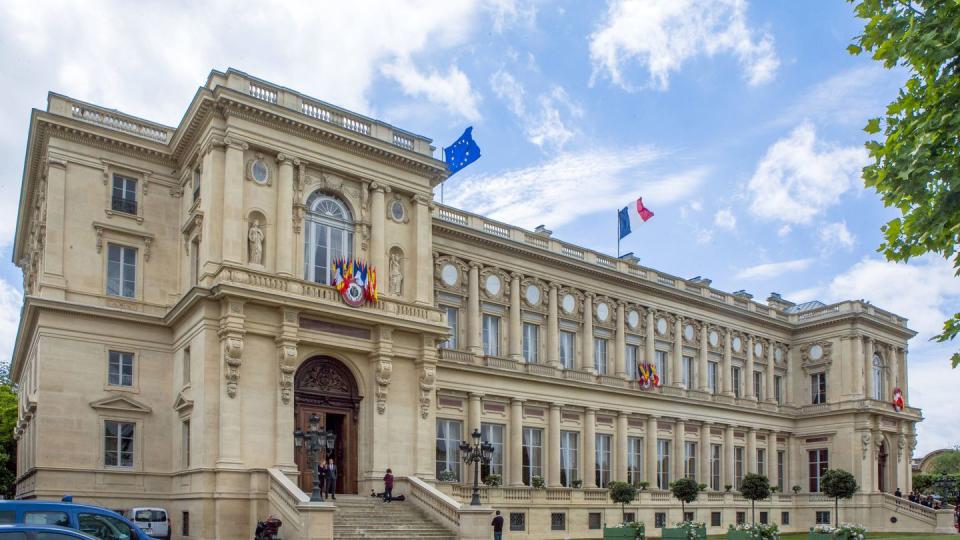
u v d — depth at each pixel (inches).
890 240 653.3
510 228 2300.7
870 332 3046.3
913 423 3189.0
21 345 1893.5
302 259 1686.8
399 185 1859.0
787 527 2893.7
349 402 1731.1
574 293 2427.4
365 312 1707.7
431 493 1596.9
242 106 1628.9
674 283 2723.9
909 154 624.7
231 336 1541.6
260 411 1569.9
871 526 2844.5
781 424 3016.7
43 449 1563.7
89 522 903.1
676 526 1876.2
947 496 3592.5
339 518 1486.2
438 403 2043.6
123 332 1696.6
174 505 1624.0
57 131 1686.8
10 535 676.1
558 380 2278.5
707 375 2760.8
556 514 2170.3
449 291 2143.2
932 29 621.9
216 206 1615.4
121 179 1765.5
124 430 1667.1
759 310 3038.9
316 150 1737.2
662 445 2571.4
